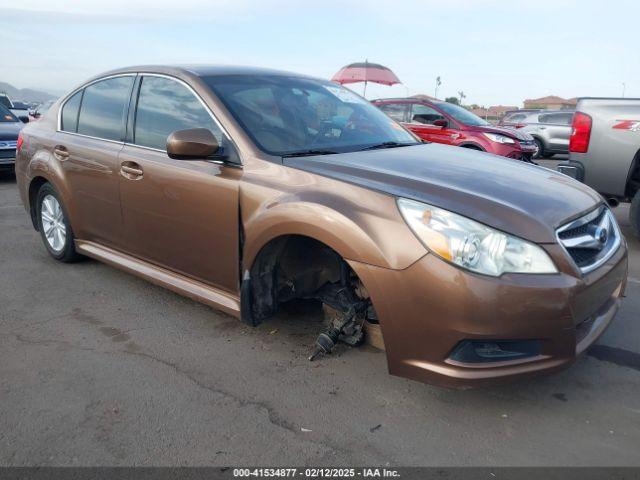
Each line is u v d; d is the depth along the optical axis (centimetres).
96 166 397
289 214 275
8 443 242
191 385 288
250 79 366
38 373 300
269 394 279
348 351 319
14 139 973
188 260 344
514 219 242
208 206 318
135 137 377
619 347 329
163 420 258
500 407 268
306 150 322
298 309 376
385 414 262
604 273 263
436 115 1103
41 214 488
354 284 306
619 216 708
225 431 250
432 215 242
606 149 541
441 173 287
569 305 237
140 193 361
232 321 363
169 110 359
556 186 296
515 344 241
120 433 248
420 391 280
